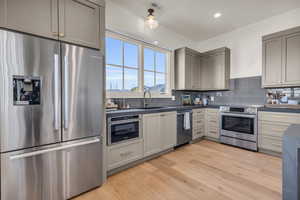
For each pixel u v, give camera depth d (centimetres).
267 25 319
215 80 382
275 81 290
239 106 317
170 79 376
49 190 149
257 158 261
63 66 153
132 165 238
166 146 286
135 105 305
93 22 181
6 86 126
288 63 275
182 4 267
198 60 402
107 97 266
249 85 348
